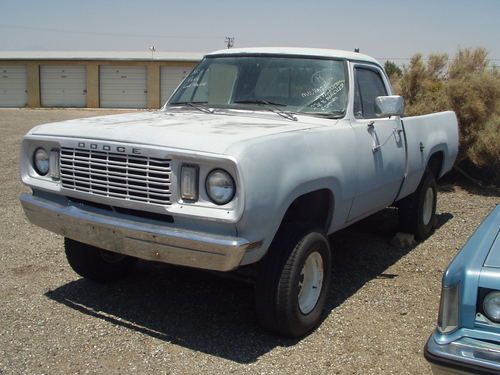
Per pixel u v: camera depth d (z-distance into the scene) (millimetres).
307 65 5141
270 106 4973
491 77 10805
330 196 4449
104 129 4023
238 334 4242
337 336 4258
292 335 4133
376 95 5664
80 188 4047
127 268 5246
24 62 35250
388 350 4062
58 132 4219
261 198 3580
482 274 2832
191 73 5695
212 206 3572
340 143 4496
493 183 10867
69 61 34969
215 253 3523
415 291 5223
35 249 6082
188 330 4281
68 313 4512
